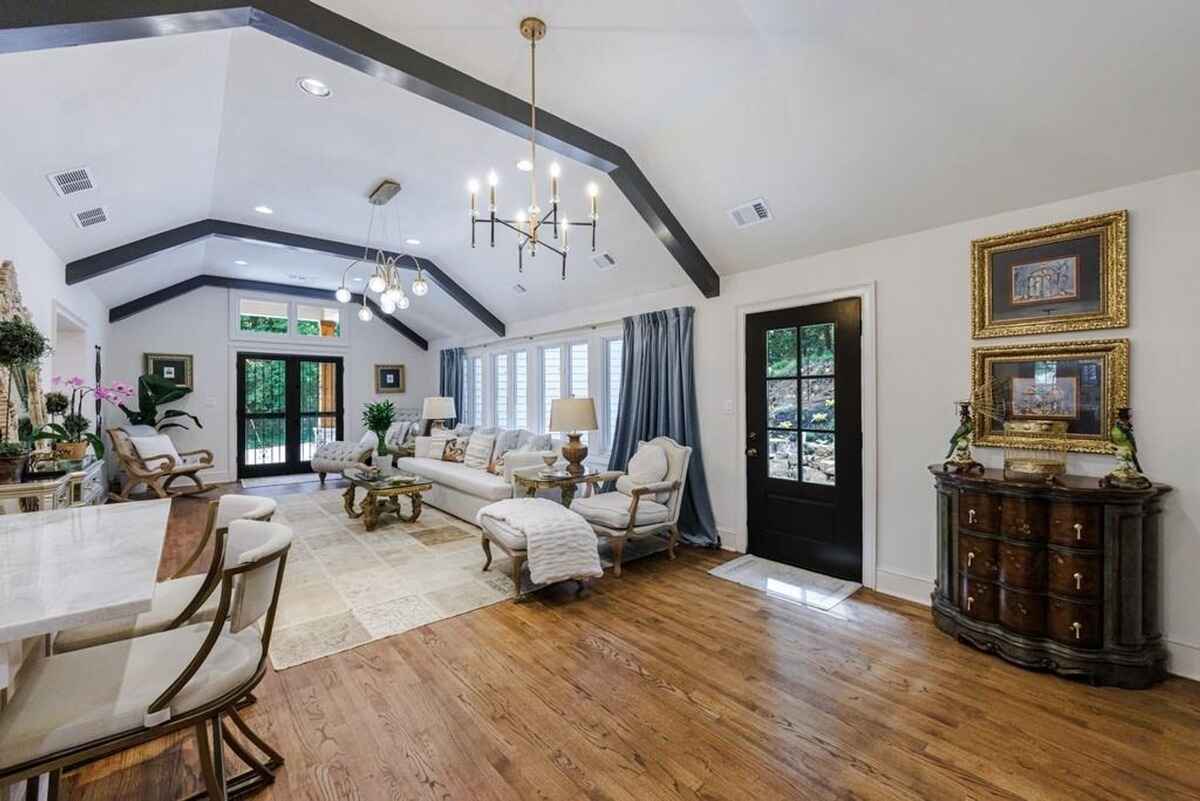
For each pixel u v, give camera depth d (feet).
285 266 21.90
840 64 7.98
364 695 7.19
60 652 5.28
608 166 11.00
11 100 7.34
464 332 26.16
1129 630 7.39
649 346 15.57
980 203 9.36
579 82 8.80
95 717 3.79
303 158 11.76
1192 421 7.59
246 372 25.14
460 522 16.75
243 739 6.22
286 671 7.80
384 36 7.59
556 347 20.53
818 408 12.11
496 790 5.47
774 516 13.00
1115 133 7.55
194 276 22.91
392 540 14.66
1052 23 6.59
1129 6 6.19
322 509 18.44
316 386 27.14
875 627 9.34
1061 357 8.69
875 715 6.78
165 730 4.00
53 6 5.67
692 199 12.00
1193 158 7.44
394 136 10.84
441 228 16.40
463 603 10.35
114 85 7.94
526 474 14.28
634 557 13.25
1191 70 6.56
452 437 21.34
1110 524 7.43
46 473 9.03
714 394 14.24
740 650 8.49
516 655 8.32
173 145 10.33
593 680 7.59
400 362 29.60
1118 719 6.68
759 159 10.30
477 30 7.55
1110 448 8.13
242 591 4.31
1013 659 8.01
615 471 16.43
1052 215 8.79
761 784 5.57
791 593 10.93
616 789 5.49
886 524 10.94
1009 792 5.46
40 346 8.53
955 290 9.91
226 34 7.69
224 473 24.29
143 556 4.46
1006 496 8.21
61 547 4.73
